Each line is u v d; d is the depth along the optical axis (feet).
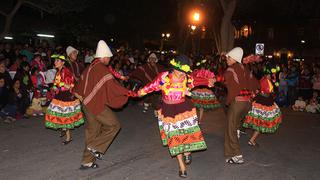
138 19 87.04
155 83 17.56
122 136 25.40
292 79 45.06
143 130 27.43
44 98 31.86
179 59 17.20
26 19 55.21
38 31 56.90
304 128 30.83
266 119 22.81
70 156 20.10
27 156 19.88
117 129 18.20
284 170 19.13
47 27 58.23
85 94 17.76
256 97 23.13
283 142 25.32
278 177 18.02
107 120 17.83
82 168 18.12
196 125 17.43
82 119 22.41
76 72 23.09
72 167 18.33
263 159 20.97
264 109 22.88
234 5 48.93
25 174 17.12
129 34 89.30
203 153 21.89
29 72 31.19
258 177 17.90
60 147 21.79
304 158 21.49
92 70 17.71
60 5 41.78
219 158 20.92
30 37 57.93
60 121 21.49
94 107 17.51
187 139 17.16
